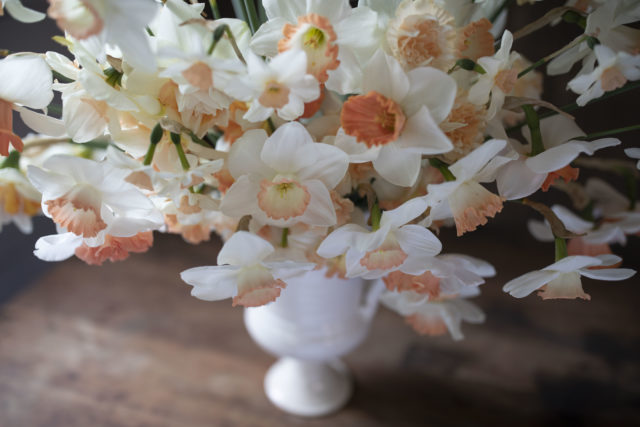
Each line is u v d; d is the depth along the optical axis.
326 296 0.66
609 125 0.99
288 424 0.78
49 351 0.83
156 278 0.94
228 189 0.48
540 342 0.86
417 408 0.79
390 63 0.43
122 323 0.87
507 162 0.49
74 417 0.76
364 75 0.44
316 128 0.48
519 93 0.59
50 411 0.76
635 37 0.48
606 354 0.84
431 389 0.81
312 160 0.46
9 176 0.54
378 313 0.92
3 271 0.92
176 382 0.81
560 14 0.49
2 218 0.56
